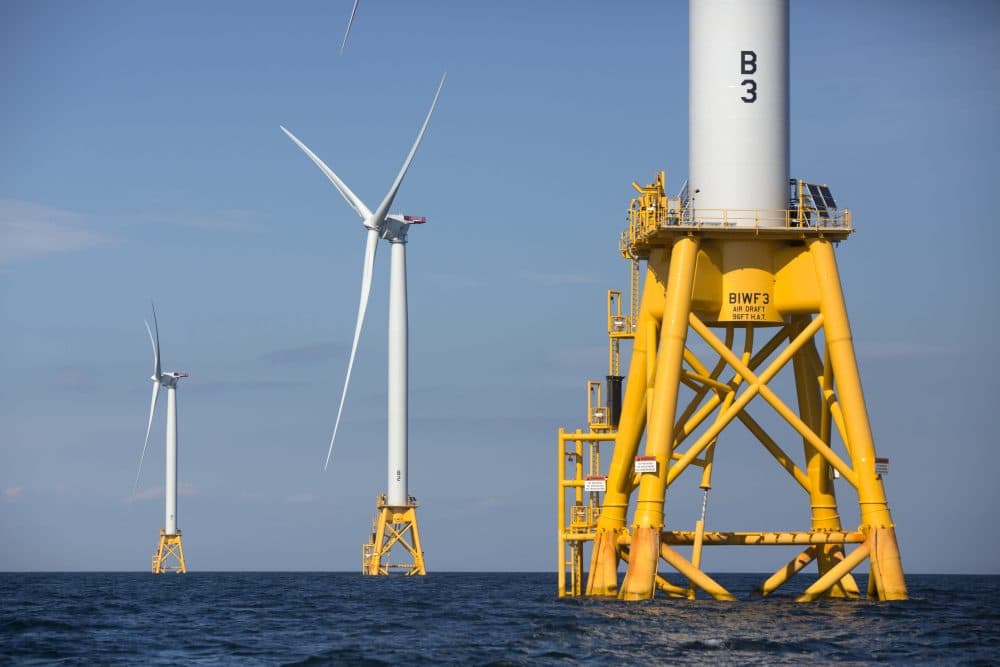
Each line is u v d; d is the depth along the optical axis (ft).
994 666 170.50
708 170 248.32
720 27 249.96
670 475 239.09
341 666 179.83
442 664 178.09
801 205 245.45
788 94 252.21
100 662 197.16
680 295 240.53
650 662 175.22
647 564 236.84
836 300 239.50
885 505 237.25
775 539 240.73
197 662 195.42
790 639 196.65
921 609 239.50
